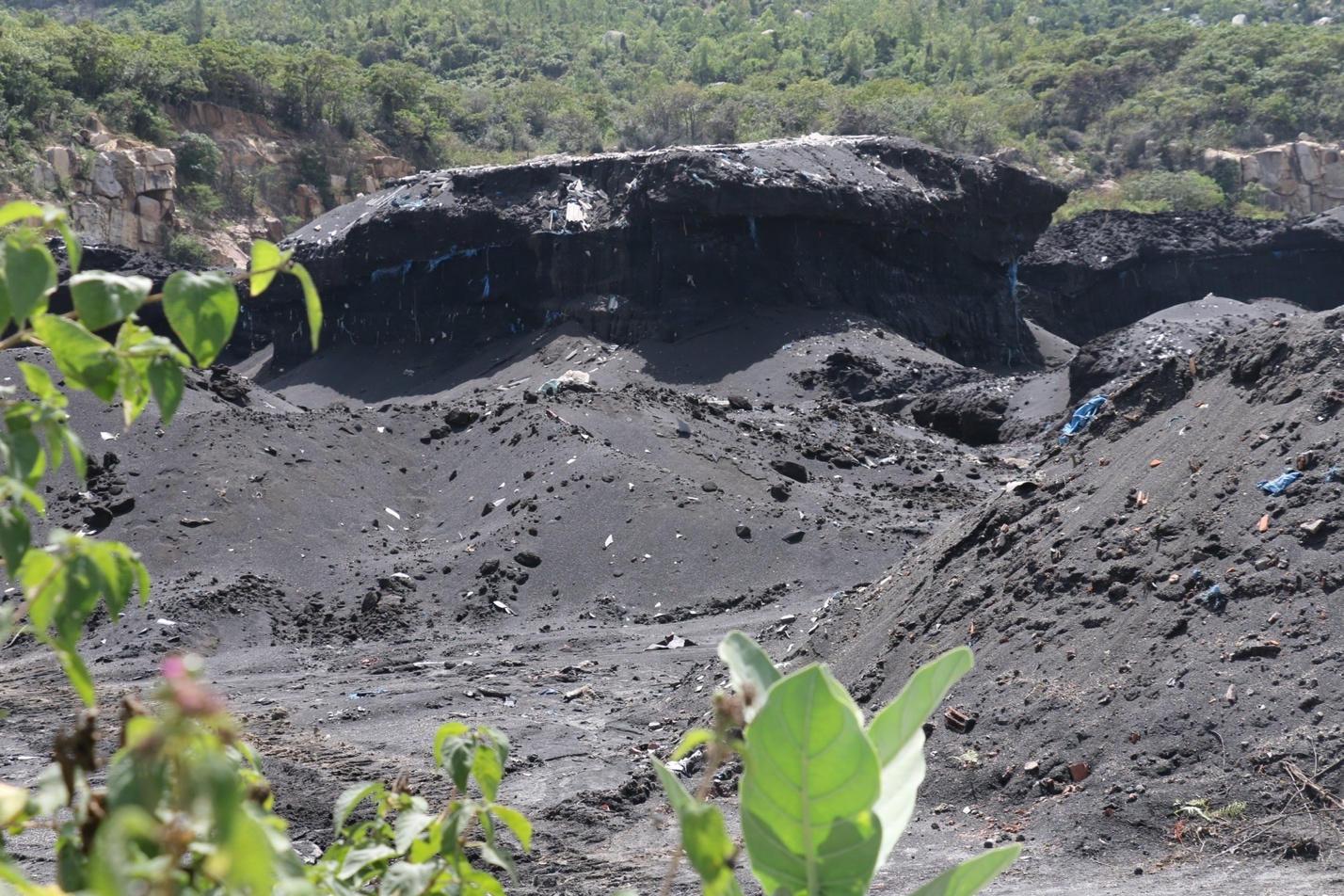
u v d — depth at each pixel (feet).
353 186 338.54
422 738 38.68
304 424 81.71
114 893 3.46
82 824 5.17
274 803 28.99
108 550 5.72
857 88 436.35
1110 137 435.94
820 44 606.14
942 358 150.51
